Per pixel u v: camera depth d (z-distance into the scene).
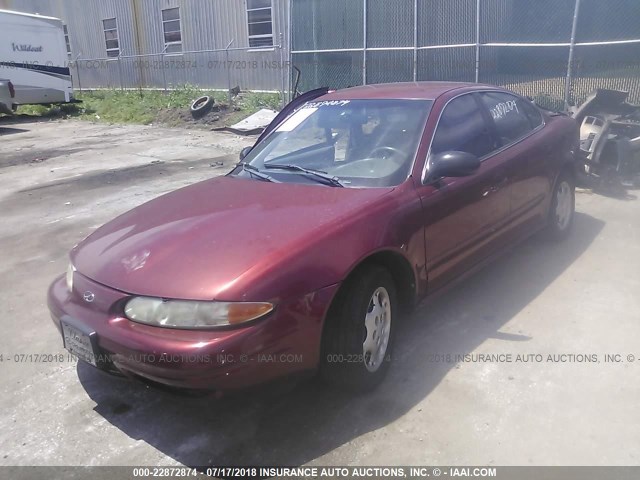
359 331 3.22
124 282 3.03
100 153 12.13
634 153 7.29
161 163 10.66
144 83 22.59
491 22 10.30
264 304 2.84
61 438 3.24
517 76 10.12
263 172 4.22
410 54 11.71
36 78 18.62
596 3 9.06
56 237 6.69
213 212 3.56
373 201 3.50
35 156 12.21
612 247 5.39
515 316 4.22
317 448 3.04
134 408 3.47
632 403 3.23
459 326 4.13
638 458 2.85
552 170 5.12
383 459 2.94
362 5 12.27
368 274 3.30
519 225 4.76
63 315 3.24
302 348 2.99
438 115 4.17
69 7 24.78
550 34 9.63
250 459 3.00
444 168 3.74
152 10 21.12
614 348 3.76
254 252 3.03
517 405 3.27
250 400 3.18
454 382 3.50
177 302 2.84
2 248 6.42
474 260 4.27
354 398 3.42
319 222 3.26
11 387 3.74
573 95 9.28
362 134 4.20
